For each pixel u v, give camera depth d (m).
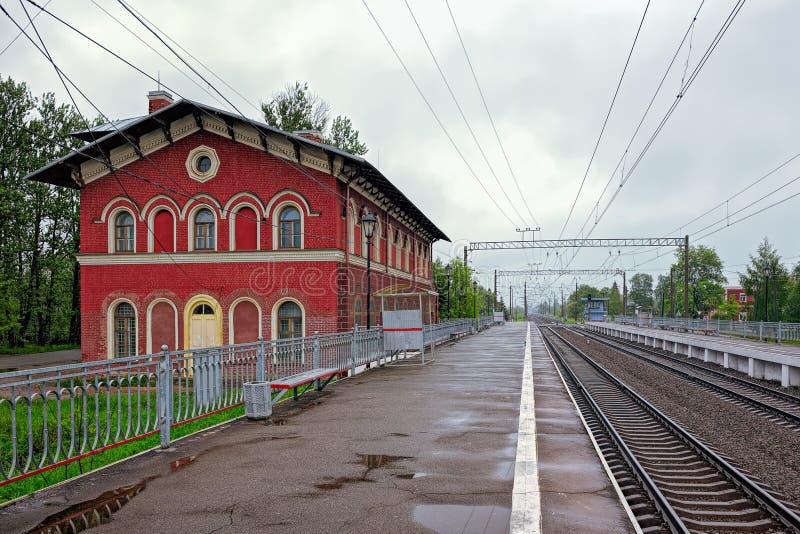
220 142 20.34
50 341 40.38
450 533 4.64
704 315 79.94
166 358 7.73
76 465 8.00
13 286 33.84
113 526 4.85
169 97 22.06
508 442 7.72
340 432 8.40
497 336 42.00
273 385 10.01
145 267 20.48
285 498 5.50
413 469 6.46
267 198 19.92
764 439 9.62
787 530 5.36
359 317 21.53
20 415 12.00
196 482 6.03
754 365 19.11
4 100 33.03
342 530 4.72
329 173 19.45
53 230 37.69
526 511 5.03
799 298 67.62
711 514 5.75
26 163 33.88
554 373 17.11
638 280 146.88
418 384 13.74
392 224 27.55
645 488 6.35
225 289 19.95
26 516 5.07
